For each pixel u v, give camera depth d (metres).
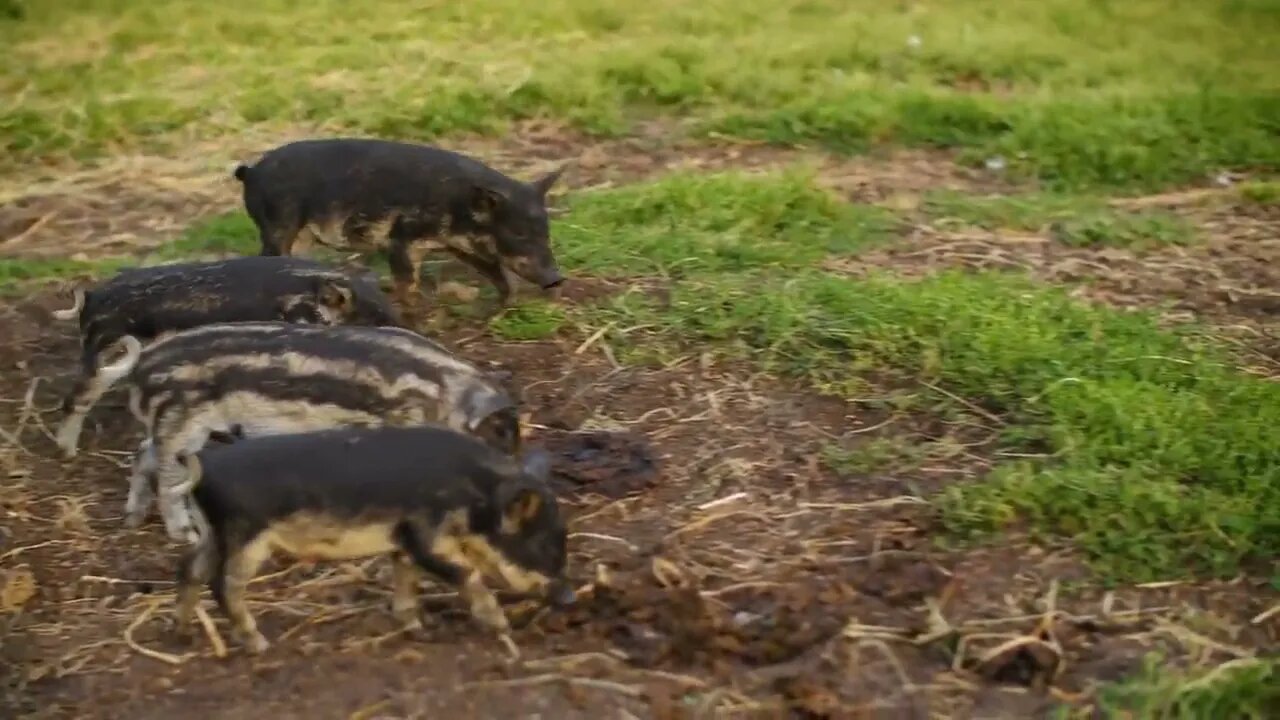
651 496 8.41
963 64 16.86
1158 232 12.30
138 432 9.47
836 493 8.38
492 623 7.19
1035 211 12.73
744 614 7.29
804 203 12.67
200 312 9.09
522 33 18.17
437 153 10.71
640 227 12.33
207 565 6.93
